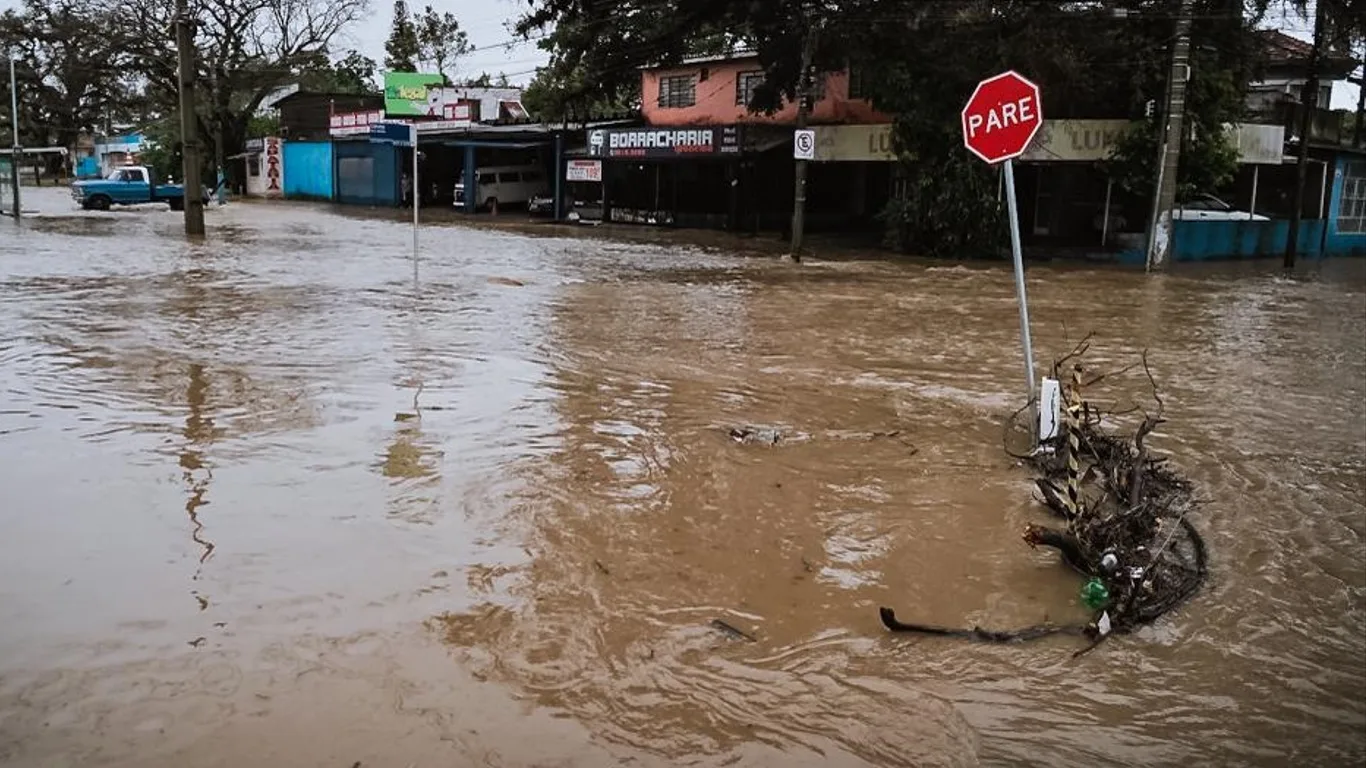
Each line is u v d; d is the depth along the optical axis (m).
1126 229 29.48
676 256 26.77
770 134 34.94
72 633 4.98
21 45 74.62
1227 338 14.84
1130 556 5.99
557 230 36.69
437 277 20.08
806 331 14.52
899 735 4.35
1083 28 25.59
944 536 6.63
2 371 10.63
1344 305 18.78
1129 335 14.93
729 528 6.64
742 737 4.29
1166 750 4.34
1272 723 4.58
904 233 28.77
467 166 47.06
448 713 4.37
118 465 7.52
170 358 11.45
